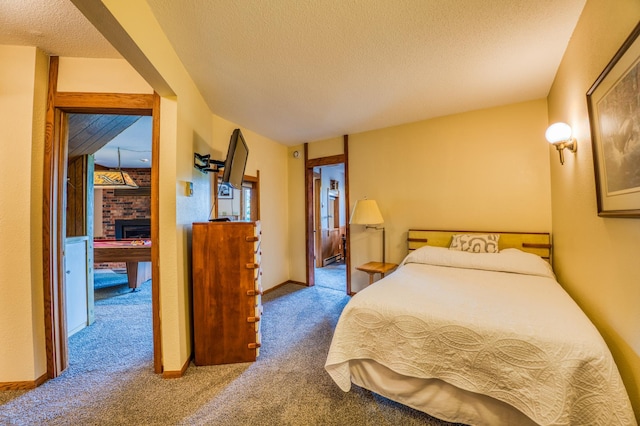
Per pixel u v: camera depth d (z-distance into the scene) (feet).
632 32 3.39
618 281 4.28
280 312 10.54
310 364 6.83
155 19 5.19
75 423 4.86
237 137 7.77
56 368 6.27
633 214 3.59
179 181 6.59
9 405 5.32
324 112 10.18
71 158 9.61
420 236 10.80
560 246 7.82
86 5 3.63
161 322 6.41
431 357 4.66
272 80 7.72
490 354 4.17
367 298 5.67
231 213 16.07
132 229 20.13
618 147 3.98
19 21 5.12
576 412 3.60
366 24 5.45
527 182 9.18
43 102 6.18
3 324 5.79
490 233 9.38
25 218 5.89
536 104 9.03
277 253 14.20
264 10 5.04
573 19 5.38
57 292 6.37
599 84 4.48
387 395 5.24
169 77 5.92
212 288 6.91
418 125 11.14
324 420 4.88
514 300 5.34
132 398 5.53
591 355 3.59
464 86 8.15
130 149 15.44
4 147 5.84
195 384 6.01
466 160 10.18
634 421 3.38
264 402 5.38
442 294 5.81
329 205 22.18
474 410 4.45
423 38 5.91
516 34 5.81
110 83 6.37
